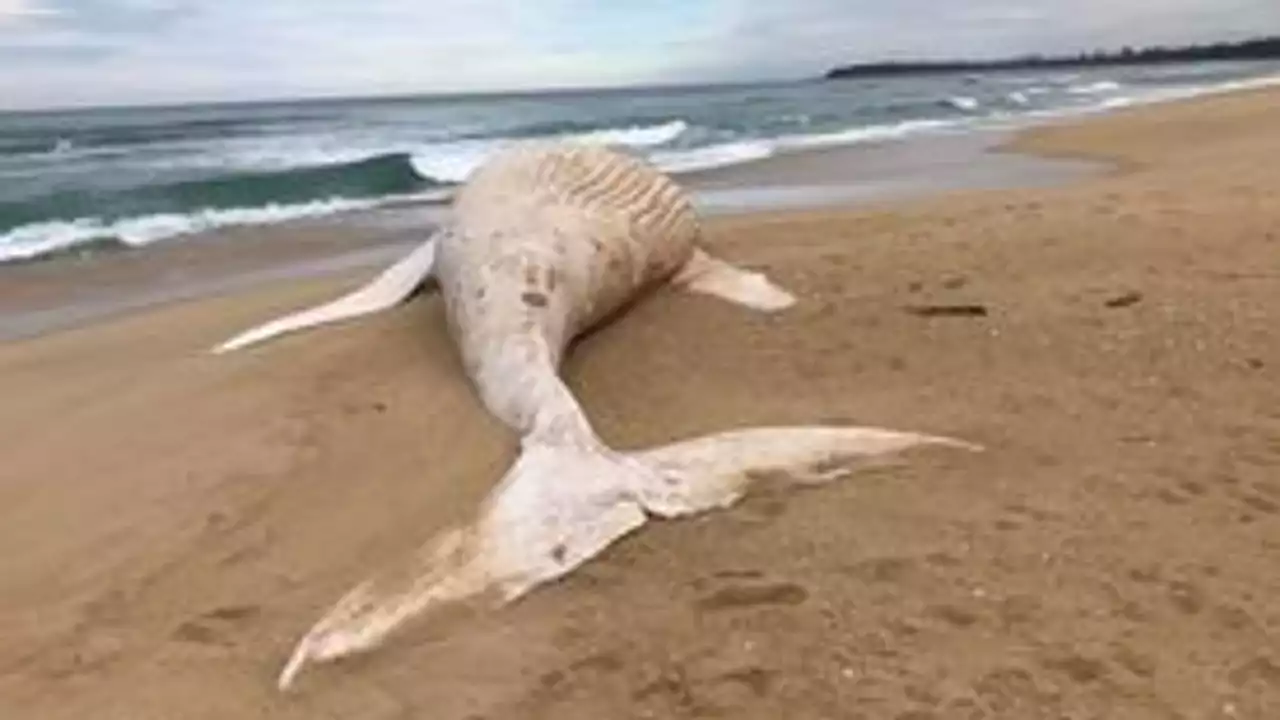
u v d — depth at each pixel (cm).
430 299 704
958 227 952
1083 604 375
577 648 360
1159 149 1908
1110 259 793
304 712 338
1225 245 823
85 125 4325
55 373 689
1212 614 369
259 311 865
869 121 3675
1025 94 5391
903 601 379
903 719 323
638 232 664
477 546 399
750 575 394
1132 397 543
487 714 332
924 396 548
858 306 686
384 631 367
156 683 356
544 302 567
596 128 3738
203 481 486
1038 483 458
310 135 3734
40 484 498
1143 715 323
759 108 5053
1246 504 439
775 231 988
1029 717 323
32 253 1288
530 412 494
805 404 541
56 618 395
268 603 400
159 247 1327
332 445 511
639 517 420
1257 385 554
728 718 327
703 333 643
